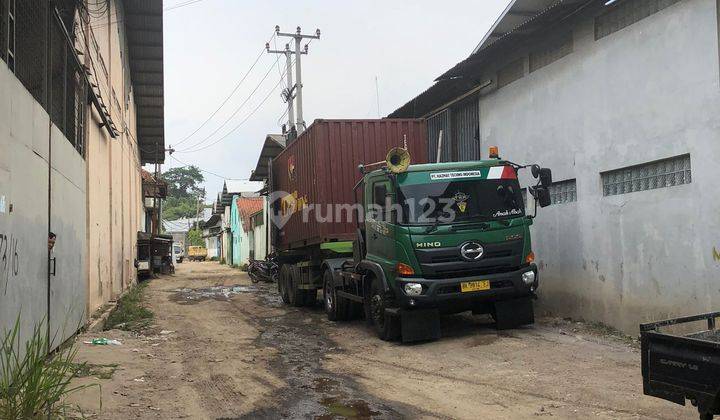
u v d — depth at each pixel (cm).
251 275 2417
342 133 1213
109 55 1528
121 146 1819
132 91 2406
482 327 1008
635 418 527
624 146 906
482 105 1327
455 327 1027
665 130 832
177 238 8381
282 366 796
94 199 1206
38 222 691
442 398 618
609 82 939
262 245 3459
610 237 942
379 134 1231
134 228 2416
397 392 648
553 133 1078
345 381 705
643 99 871
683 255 805
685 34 801
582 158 1002
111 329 1109
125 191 1964
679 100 809
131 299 1581
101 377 693
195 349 924
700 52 778
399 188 905
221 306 1541
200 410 584
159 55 2241
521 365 743
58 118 851
